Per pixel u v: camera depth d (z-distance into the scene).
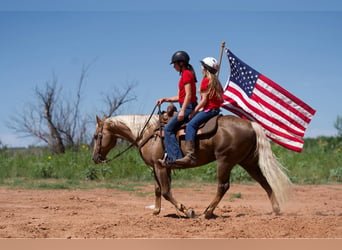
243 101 11.93
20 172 21.42
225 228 9.40
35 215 11.40
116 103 30.44
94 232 9.02
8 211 11.98
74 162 22.67
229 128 10.39
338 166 22.86
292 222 9.73
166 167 10.62
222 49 11.85
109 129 11.59
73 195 15.67
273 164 10.47
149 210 12.55
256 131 10.55
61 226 9.70
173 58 10.53
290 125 11.74
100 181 20.14
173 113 10.88
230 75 12.11
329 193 17.02
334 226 9.38
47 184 18.22
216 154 10.44
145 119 11.26
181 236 8.73
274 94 11.85
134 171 21.33
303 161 23.73
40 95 29.55
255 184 19.78
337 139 34.88
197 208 13.03
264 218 10.38
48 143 29.44
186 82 10.34
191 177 20.92
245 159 10.88
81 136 29.98
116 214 11.62
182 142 10.52
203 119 10.44
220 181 10.54
